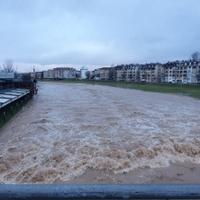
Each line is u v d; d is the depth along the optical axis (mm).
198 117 15625
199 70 96375
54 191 975
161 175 6746
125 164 7395
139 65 119125
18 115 15430
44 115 15328
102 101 24844
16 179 6500
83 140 9648
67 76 145875
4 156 7879
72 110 17734
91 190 985
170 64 108812
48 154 8062
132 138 10070
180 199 999
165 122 13656
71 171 6898
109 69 128625
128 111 17609
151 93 40594
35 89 31453
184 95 36906
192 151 8680
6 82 25609
